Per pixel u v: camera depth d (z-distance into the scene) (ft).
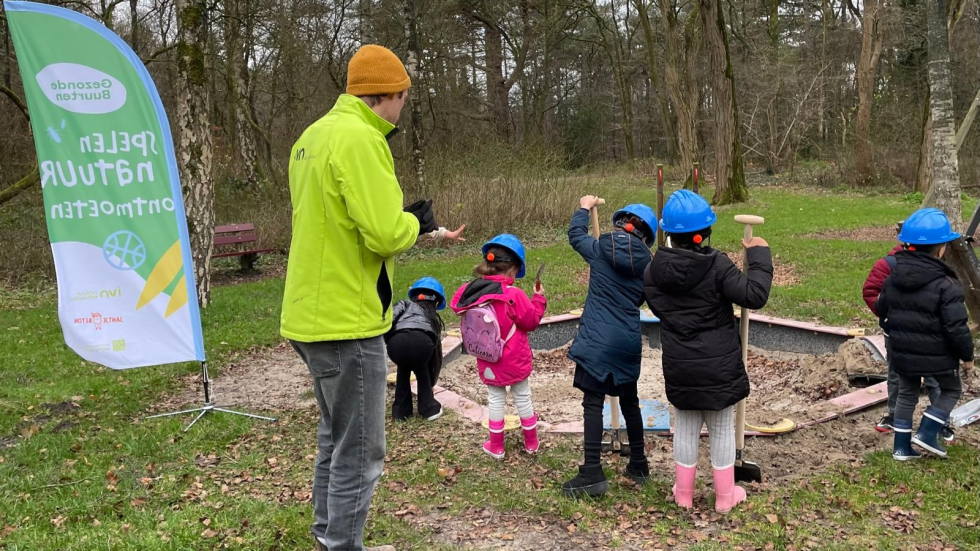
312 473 14.33
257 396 20.38
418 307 17.29
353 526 9.07
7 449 16.28
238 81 69.36
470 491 13.32
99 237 17.03
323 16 74.02
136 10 64.08
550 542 11.34
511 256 14.96
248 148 70.13
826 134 126.52
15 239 47.03
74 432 17.22
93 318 17.22
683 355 11.70
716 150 77.15
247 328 28.68
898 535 11.09
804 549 10.71
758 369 22.99
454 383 21.62
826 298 30.27
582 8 103.71
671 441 15.75
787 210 69.36
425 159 58.75
